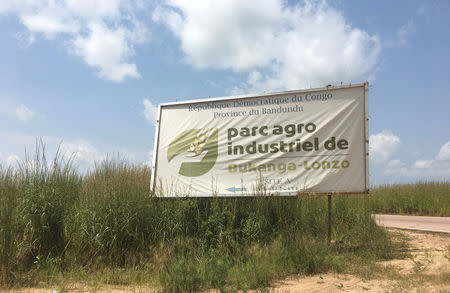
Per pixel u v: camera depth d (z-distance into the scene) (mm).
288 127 10102
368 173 9188
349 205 12297
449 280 6004
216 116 10984
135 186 9062
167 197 9719
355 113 9477
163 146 11344
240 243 8477
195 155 10992
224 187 10516
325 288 5988
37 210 7621
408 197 20344
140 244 7949
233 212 9070
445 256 7449
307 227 9945
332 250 8750
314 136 9789
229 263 7371
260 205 9320
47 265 7062
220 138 10820
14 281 6242
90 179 9594
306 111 9969
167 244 8094
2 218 6754
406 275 6539
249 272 6668
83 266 7328
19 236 7297
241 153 10523
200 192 10680
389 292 5570
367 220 11133
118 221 7828
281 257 7465
